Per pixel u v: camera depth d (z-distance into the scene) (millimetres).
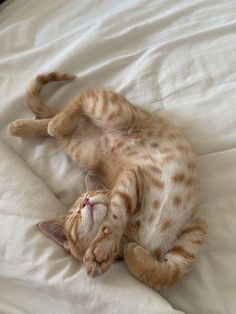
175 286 251
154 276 239
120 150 288
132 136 287
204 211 268
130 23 327
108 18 328
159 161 270
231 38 306
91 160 294
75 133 300
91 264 233
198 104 292
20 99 315
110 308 228
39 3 353
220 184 271
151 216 263
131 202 259
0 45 335
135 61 316
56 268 246
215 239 259
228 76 296
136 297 229
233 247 255
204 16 320
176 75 302
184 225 260
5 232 257
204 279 248
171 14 323
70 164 298
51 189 292
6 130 310
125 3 338
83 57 320
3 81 323
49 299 244
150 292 234
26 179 278
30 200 269
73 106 296
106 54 323
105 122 290
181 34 316
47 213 270
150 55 311
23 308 247
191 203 260
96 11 342
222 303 241
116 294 231
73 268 249
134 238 265
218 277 250
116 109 283
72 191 291
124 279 241
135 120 287
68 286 237
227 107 287
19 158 296
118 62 316
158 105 299
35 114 315
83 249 253
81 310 233
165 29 322
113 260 252
